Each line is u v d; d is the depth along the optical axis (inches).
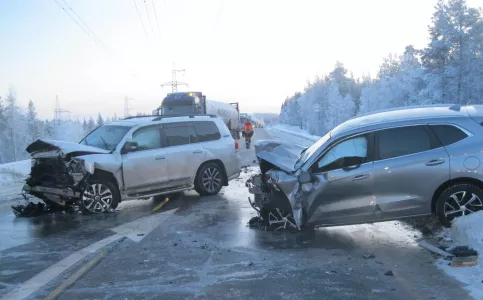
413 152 250.7
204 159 423.5
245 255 233.6
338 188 252.2
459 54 1695.4
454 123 252.2
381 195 249.8
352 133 258.2
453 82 1680.6
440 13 1707.7
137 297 177.6
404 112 275.1
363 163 253.0
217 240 265.7
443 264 204.4
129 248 251.9
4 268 216.2
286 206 274.5
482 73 1656.0
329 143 259.3
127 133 379.2
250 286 187.3
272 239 264.8
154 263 222.7
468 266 196.9
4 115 2957.7
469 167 242.1
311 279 194.1
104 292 183.6
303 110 4813.0
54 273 206.8
